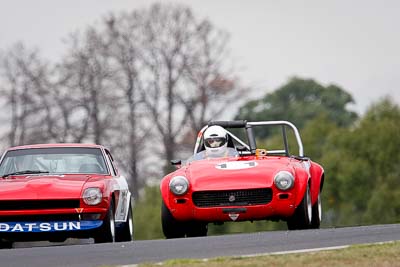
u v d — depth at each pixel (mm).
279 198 53781
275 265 34594
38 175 54406
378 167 185875
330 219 185125
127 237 57875
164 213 55594
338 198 185125
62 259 38812
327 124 199000
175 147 197375
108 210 51812
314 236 45344
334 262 35188
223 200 53969
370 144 186750
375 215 178125
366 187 183375
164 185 55281
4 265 37438
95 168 55719
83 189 51375
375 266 34312
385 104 196000
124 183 57469
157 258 38500
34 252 41875
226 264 34875
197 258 37812
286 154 63750
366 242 41938
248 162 55844
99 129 199000
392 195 178125
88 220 51219
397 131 187375
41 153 56125
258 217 54438
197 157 59688
